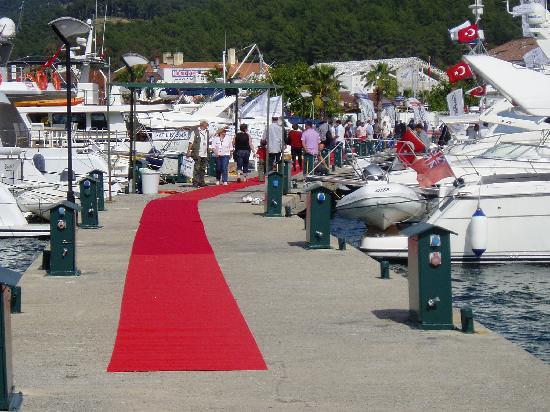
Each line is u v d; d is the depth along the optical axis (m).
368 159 31.81
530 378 8.52
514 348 9.76
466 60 25.34
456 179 20.64
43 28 158.62
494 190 19.59
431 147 32.12
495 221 19.61
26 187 25.36
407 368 8.93
